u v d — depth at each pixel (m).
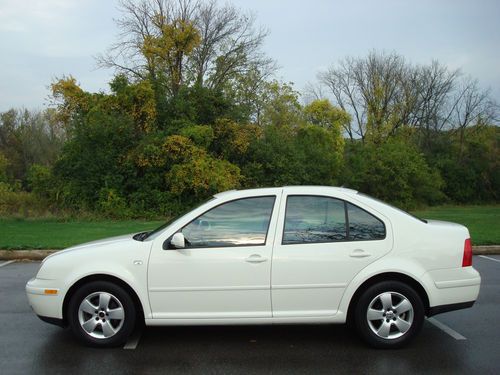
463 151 46.34
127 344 5.39
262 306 5.09
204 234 5.23
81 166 23.83
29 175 25.05
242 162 27.50
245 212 5.28
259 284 5.07
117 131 24.03
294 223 5.24
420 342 5.43
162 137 24.25
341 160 33.56
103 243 5.45
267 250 5.12
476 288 5.27
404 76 48.03
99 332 5.26
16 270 10.41
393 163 34.38
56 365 4.81
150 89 24.94
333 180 32.09
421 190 35.31
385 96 47.69
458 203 43.91
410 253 5.17
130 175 24.22
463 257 5.26
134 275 5.12
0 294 8.00
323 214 5.29
